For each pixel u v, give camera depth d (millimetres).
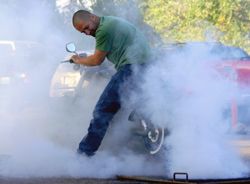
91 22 6992
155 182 6043
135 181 6207
